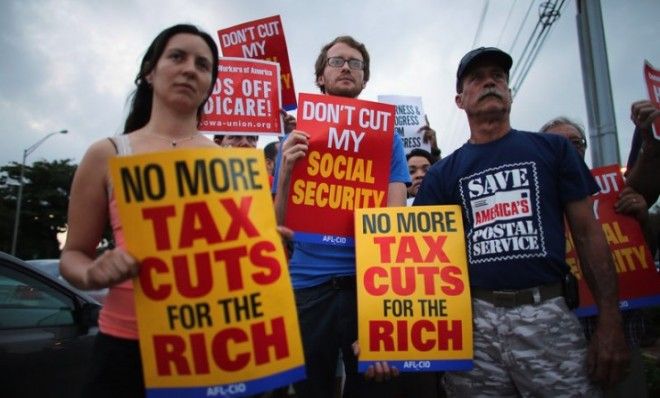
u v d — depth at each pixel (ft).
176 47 5.16
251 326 4.35
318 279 7.43
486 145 6.79
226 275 4.34
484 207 6.51
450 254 6.55
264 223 4.55
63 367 9.79
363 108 7.60
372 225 6.77
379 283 6.52
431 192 7.14
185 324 4.29
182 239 4.34
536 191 6.28
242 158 4.57
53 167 163.22
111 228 5.16
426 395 7.58
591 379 5.92
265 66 11.41
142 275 4.35
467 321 6.29
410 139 14.56
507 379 6.14
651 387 12.80
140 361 4.68
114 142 4.98
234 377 4.27
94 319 10.31
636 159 8.29
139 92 5.74
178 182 4.39
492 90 6.69
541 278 6.04
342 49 8.75
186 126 5.29
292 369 4.41
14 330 9.29
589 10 18.79
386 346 6.33
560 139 6.55
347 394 7.36
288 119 12.14
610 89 18.33
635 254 7.73
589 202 6.39
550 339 5.91
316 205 7.28
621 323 5.90
